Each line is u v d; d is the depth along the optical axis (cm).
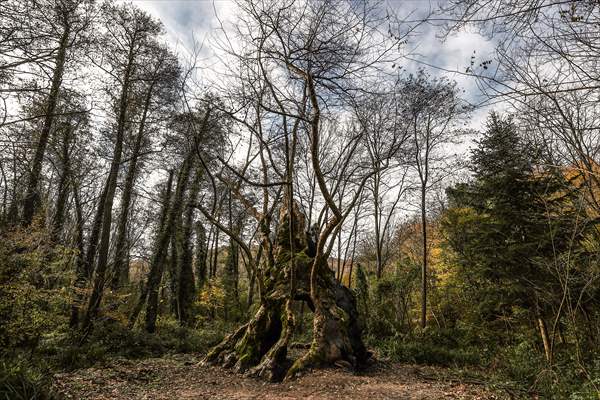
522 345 1213
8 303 866
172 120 1688
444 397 792
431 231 2616
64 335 1166
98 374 932
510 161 1294
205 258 2938
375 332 1738
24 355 784
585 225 807
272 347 1034
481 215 1577
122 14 1538
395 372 1088
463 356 1315
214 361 1096
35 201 1412
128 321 1571
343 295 1238
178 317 2231
